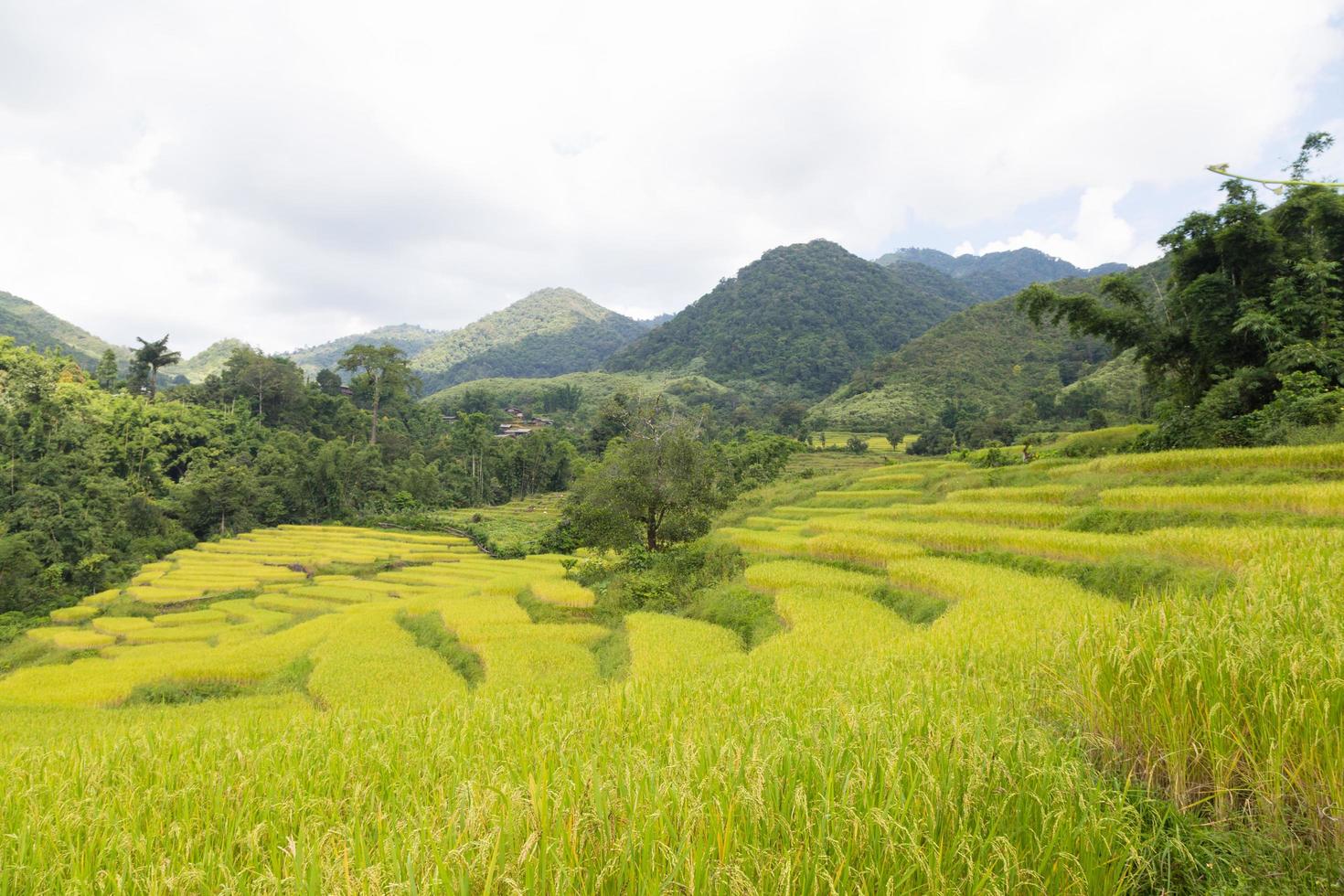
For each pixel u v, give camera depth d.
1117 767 4.76
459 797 3.86
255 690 22.97
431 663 22.16
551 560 50.56
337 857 3.62
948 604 16.97
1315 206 27.59
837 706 5.47
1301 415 23.75
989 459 39.28
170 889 3.78
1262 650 4.64
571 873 3.03
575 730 6.34
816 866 3.05
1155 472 24.20
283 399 95.94
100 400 74.12
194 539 60.88
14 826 5.06
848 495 40.69
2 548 44.19
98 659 28.97
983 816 3.74
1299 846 3.76
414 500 80.38
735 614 21.80
